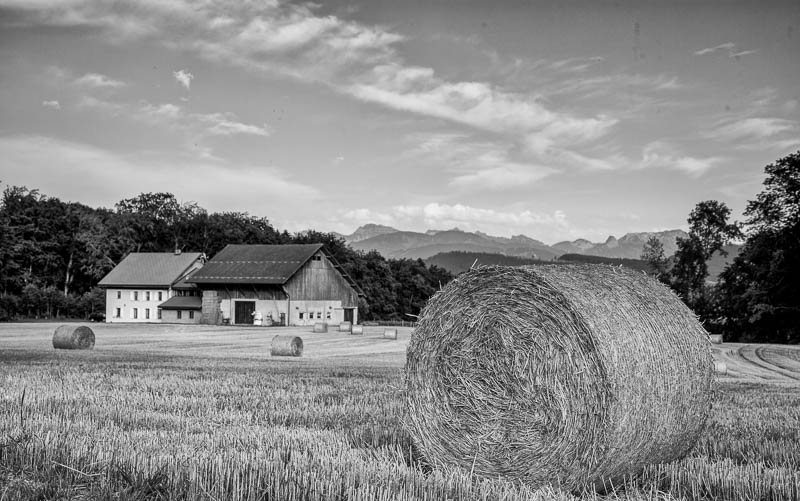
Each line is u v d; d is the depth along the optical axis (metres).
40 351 30.97
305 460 7.65
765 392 18.30
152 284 79.31
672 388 8.12
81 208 105.25
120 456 7.68
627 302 8.45
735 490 6.94
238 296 71.50
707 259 75.94
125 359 26.08
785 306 60.75
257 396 14.23
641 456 7.93
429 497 6.56
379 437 9.73
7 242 87.06
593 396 7.79
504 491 7.15
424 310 9.31
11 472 7.22
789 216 62.50
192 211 112.00
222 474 6.85
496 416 8.48
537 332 8.27
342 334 57.41
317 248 72.44
